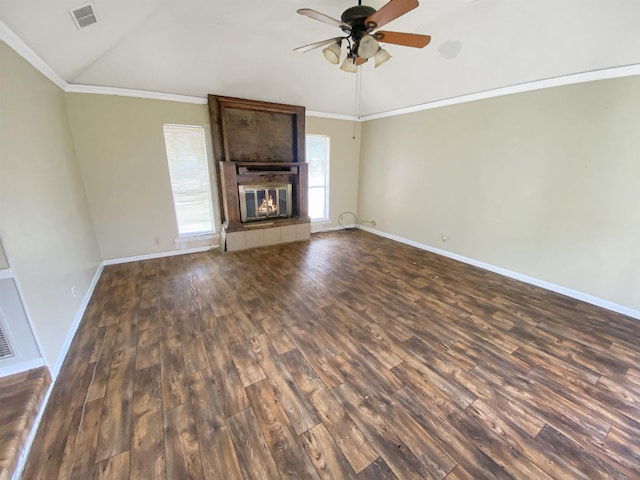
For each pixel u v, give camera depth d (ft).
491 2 8.04
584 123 9.18
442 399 5.74
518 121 10.84
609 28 7.41
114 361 6.77
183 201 14.17
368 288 10.74
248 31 9.65
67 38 7.81
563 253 10.22
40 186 7.38
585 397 5.81
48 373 6.05
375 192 18.45
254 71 12.16
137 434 4.94
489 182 12.17
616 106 8.48
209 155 14.21
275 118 15.44
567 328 8.21
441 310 9.19
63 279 7.87
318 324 8.36
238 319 8.59
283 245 16.12
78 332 7.90
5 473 4.09
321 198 18.90
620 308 9.07
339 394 5.85
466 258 13.58
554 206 10.27
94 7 6.97
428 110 14.24
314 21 9.13
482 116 12.01
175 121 13.01
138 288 10.60
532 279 11.21
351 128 18.44
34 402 5.25
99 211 12.24
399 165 16.43
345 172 19.11
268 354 7.05
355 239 17.58
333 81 13.92
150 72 11.07
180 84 12.12
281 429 5.07
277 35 9.97
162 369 6.52
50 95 9.13
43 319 6.38
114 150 12.04
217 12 8.55
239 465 4.46
